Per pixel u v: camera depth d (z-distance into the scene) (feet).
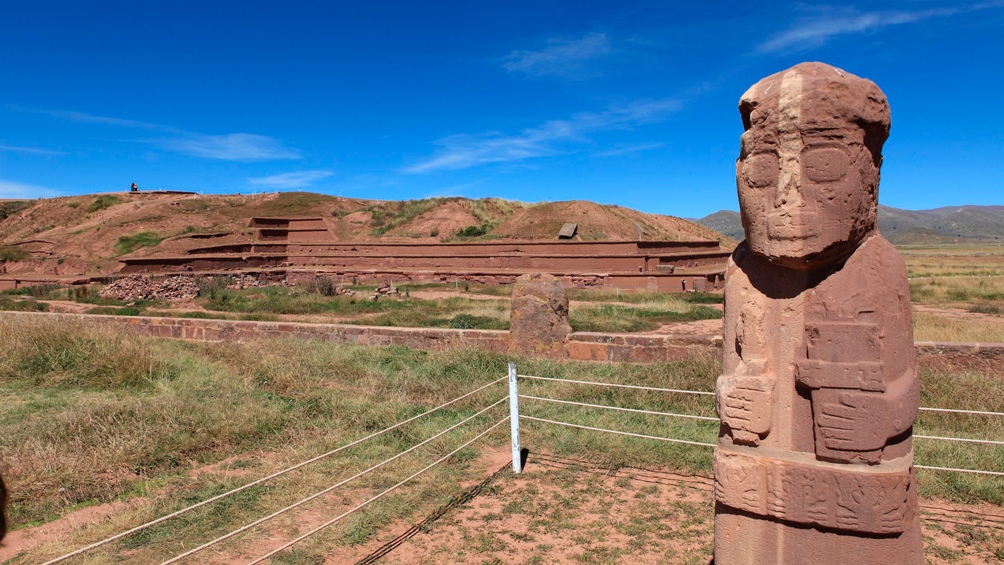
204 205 168.35
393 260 120.67
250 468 19.27
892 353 9.50
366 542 15.30
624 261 102.01
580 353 34.96
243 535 15.26
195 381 28.73
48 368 30.30
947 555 14.46
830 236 9.28
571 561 14.49
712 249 130.62
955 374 26.55
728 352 10.95
